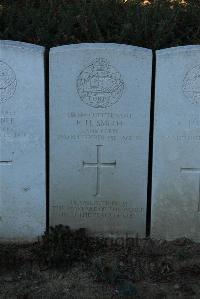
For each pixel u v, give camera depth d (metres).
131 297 2.16
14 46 2.36
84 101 2.43
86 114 2.44
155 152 2.47
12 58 2.37
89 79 2.40
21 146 2.46
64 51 2.38
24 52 2.37
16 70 2.39
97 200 2.54
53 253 2.37
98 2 3.07
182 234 2.55
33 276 2.29
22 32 2.84
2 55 2.37
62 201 2.54
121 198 2.53
